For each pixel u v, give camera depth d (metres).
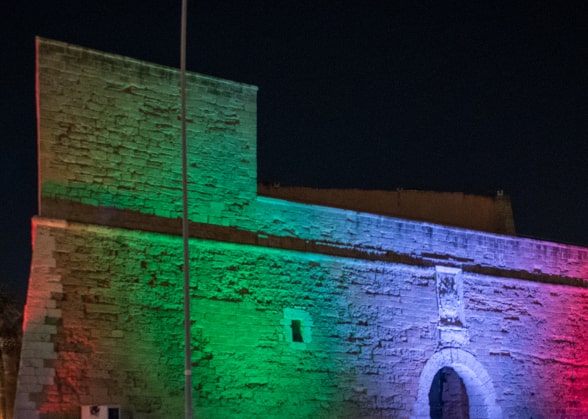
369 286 29.36
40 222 22.88
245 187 27.00
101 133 24.47
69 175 23.70
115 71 25.12
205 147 26.38
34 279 22.42
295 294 27.30
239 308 25.78
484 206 39.44
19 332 30.53
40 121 23.61
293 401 26.25
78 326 22.67
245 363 25.45
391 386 28.89
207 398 24.34
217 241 25.80
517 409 32.25
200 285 25.14
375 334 29.00
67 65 24.34
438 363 30.48
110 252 23.75
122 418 22.62
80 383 22.27
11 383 28.95
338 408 27.30
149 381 23.36
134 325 23.56
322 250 28.45
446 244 32.19
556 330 34.53
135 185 24.75
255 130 27.64
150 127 25.44
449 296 31.59
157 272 24.42
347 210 29.52
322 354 27.42
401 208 37.78
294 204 28.14
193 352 24.44
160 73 26.02
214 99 26.92
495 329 32.59
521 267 34.41
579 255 36.62
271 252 27.03
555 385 33.75
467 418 33.81
